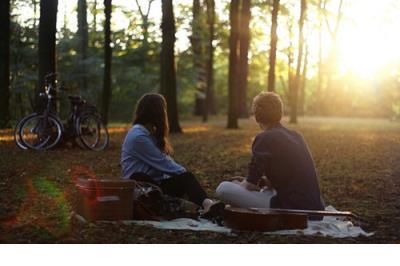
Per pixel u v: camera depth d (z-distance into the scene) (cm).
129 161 520
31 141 1049
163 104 527
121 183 482
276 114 482
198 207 509
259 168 474
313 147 1338
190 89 3381
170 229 467
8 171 771
